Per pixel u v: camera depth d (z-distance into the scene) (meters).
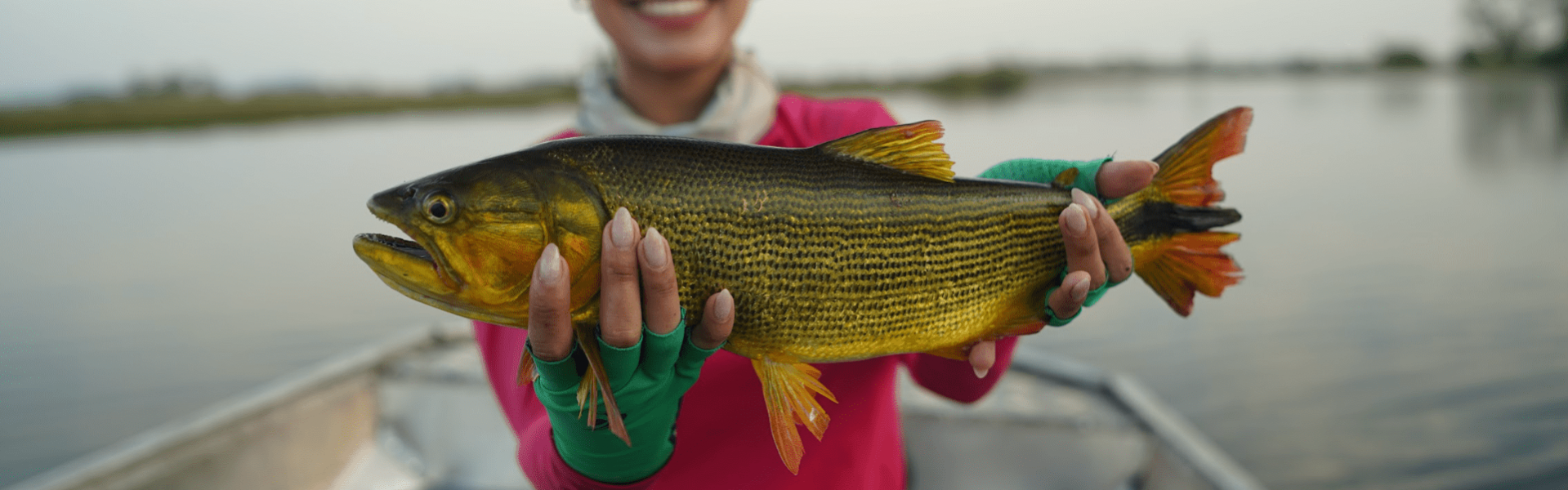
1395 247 16.30
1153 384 9.68
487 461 4.75
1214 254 1.99
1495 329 11.39
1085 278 1.69
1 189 32.47
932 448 4.37
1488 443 8.29
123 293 14.80
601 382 1.42
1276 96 91.44
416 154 45.44
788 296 1.65
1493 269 14.43
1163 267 2.03
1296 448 8.22
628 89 2.32
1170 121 47.41
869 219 1.71
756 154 1.64
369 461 4.76
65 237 20.62
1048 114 56.00
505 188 1.48
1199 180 2.02
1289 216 19.95
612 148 1.54
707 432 1.99
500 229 1.47
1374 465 7.96
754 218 1.61
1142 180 1.88
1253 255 15.87
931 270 1.78
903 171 1.77
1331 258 15.45
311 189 29.97
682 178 1.56
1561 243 16.23
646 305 1.44
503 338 2.10
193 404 9.93
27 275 16.30
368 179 33.34
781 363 1.71
